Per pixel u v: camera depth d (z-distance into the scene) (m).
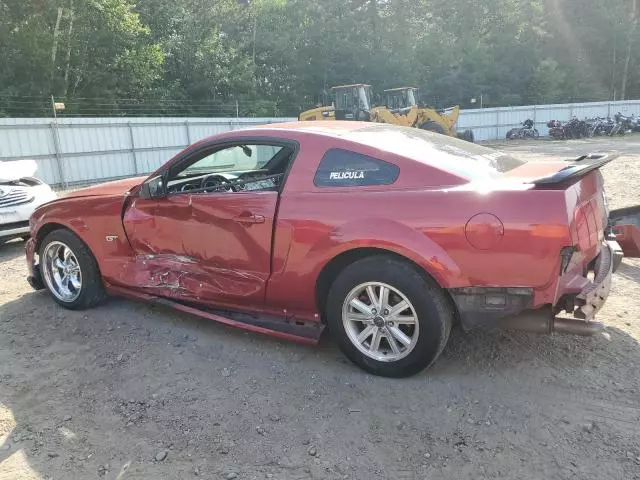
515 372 3.45
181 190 4.38
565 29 53.72
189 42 35.22
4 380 3.64
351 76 42.97
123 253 4.41
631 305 4.45
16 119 17.97
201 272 4.01
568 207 2.93
